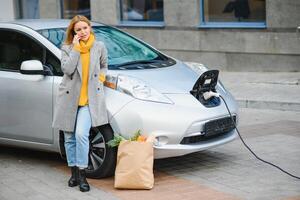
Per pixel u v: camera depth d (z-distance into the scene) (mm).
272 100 10469
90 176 6562
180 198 5922
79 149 6117
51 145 6930
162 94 6457
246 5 13523
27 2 17484
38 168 7152
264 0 13234
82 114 6074
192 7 14062
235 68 13734
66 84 6066
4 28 7469
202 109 6488
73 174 6355
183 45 14383
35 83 6898
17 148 8141
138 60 7301
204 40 14031
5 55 7375
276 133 8633
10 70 7238
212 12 14039
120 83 6406
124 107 6277
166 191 6141
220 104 6797
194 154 7578
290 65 13000
